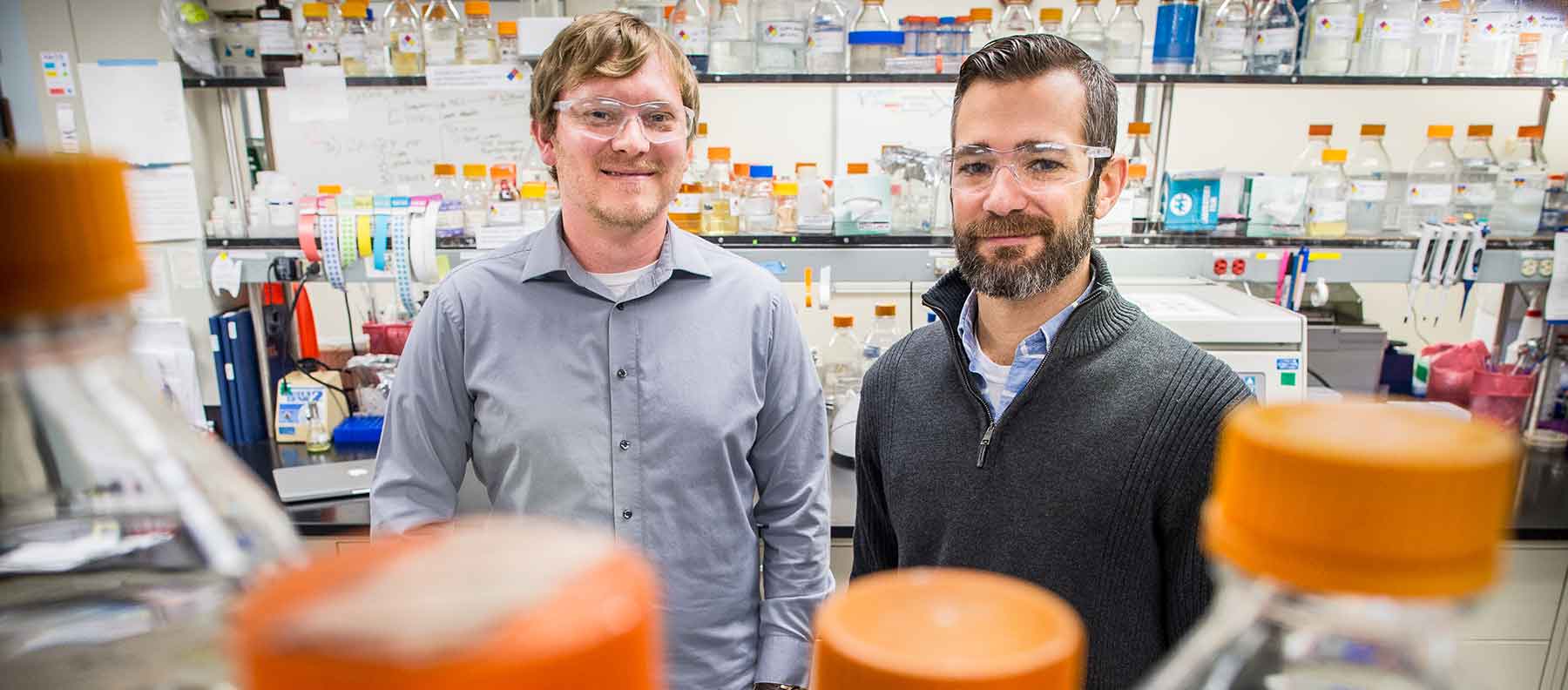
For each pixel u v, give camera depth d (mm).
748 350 1472
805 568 1492
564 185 1438
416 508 1412
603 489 1410
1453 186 2354
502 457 1431
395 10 2230
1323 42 2168
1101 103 1107
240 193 2436
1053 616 230
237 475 293
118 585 253
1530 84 2145
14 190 189
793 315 1547
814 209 2258
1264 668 252
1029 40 1095
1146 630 1099
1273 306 2018
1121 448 1058
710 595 1449
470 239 2299
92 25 2201
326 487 2084
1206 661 263
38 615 254
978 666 199
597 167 1388
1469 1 2219
